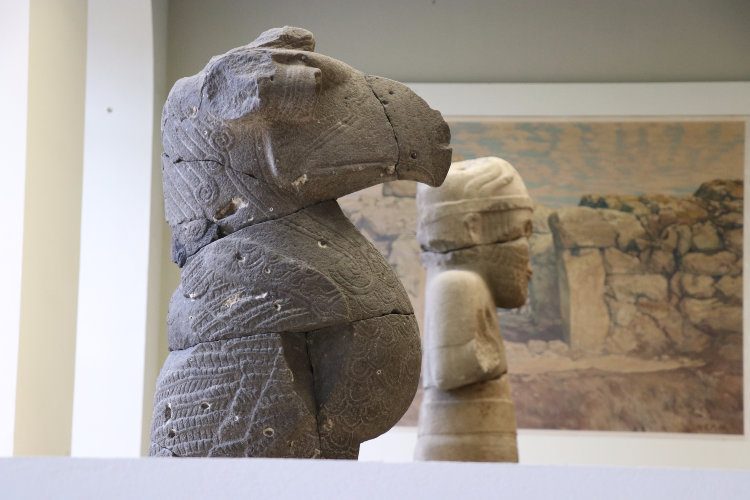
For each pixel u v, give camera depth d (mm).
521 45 8250
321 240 3258
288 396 3129
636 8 8273
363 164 3299
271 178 3254
